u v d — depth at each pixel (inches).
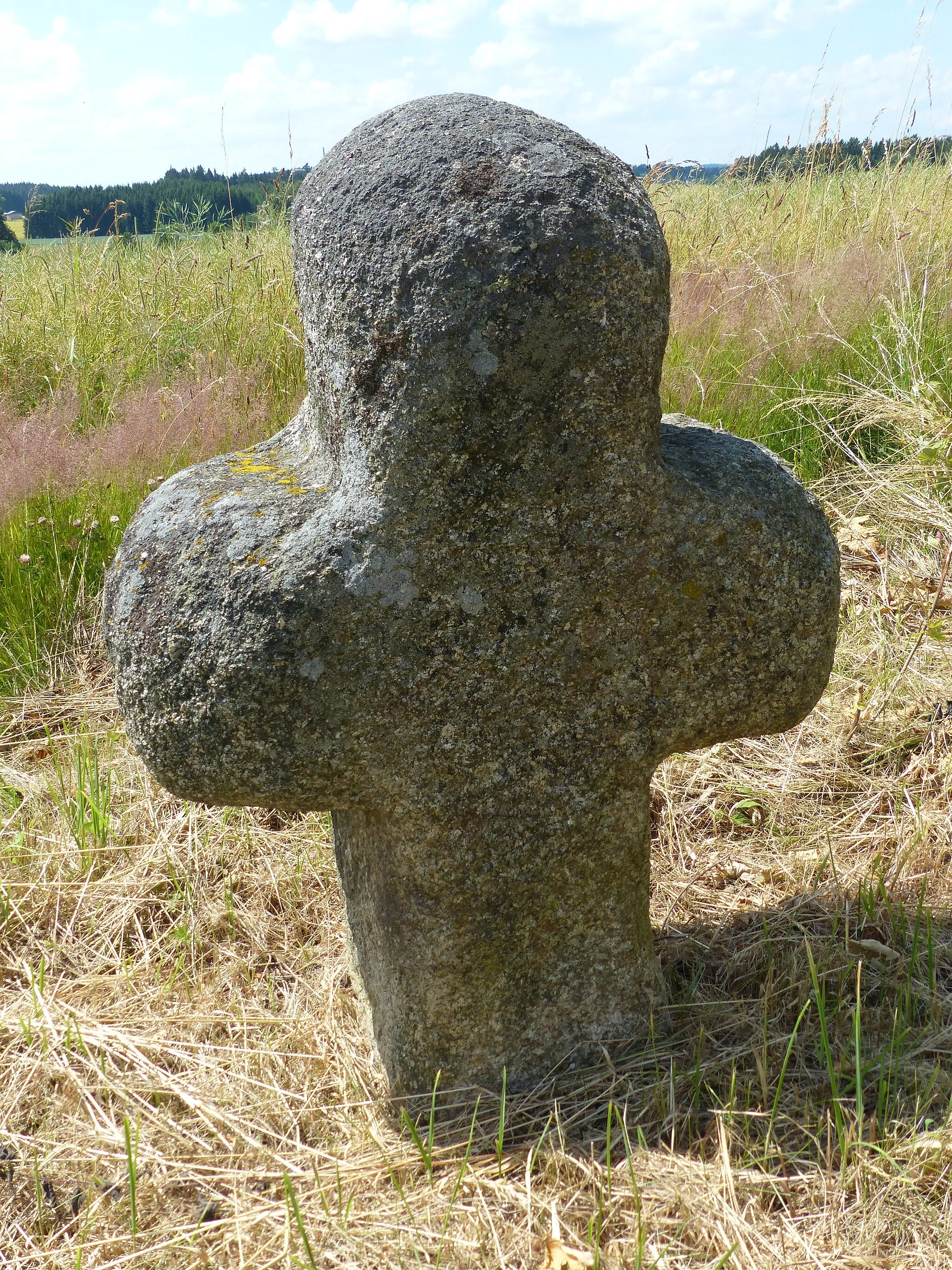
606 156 57.7
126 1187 63.7
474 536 57.1
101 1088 71.4
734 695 65.2
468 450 55.3
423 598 57.0
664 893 90.4
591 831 65.3
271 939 88.9
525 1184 60.7
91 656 132.6
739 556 62.2
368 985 71.2
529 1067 68.4
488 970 65.5
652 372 57.3
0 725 119.6
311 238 57.6
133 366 184.7
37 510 142.7
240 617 54.6
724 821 100.6
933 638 110.8
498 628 58.8
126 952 87.8
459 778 60.8
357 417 56.2
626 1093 67.1
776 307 183.2
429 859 62.1
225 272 206.1
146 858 95.6
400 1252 57.2
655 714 64.1
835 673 118.5
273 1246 58.2
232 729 55.6
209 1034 77.3
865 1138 62.1
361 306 54.6
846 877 89.4
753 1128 64.2
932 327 190.1
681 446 65.2
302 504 57.7
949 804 96.6
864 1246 55.9
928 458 137.8
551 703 61.4
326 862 95.6
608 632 61.1
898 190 229.6
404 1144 65.5
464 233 52.5
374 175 55.2
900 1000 72.9
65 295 202.5
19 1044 75.5
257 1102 70.1
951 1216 57.3
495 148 54.5
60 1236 61.2
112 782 106.7
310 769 57.7
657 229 55.9
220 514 57.5
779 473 65.2
